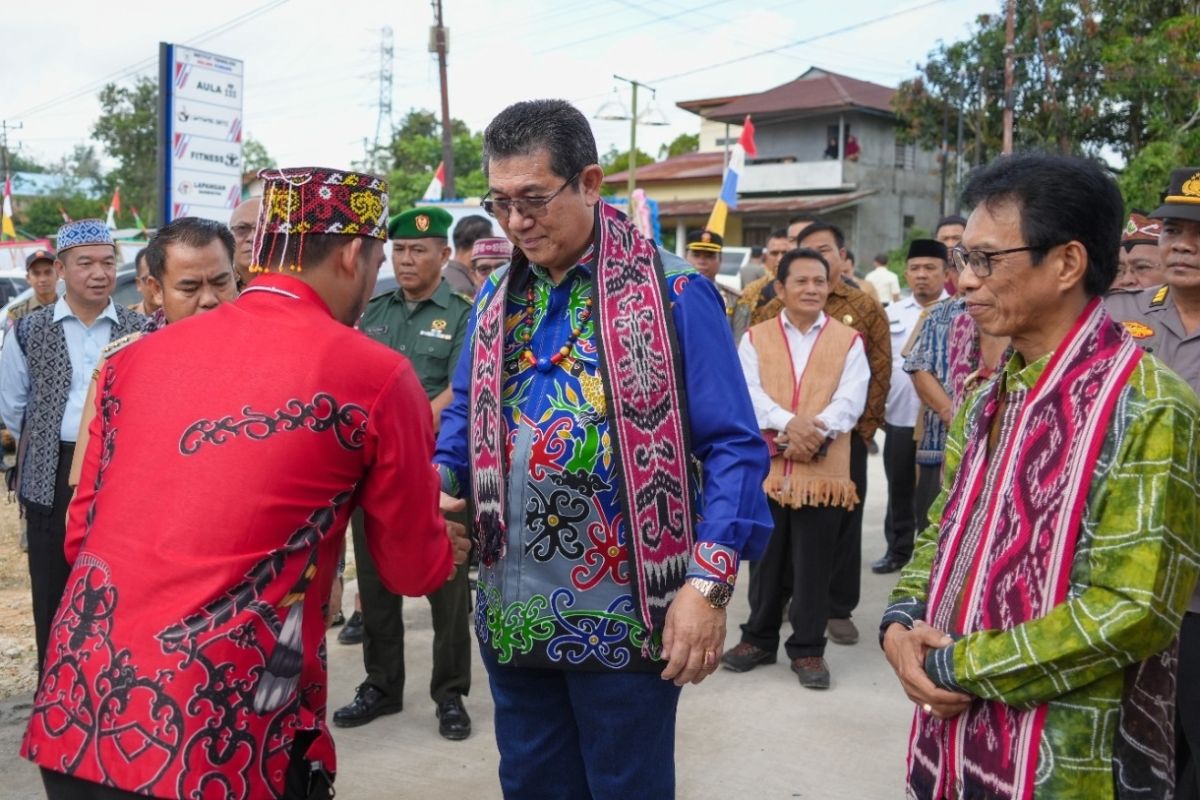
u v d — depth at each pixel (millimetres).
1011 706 1629
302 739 1850
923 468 5469
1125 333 1680
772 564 4418
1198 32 18141
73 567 1807
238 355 1797
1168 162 17328
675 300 2143
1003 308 1707
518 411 2182
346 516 1854
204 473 1705
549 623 2143
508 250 5133
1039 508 1630
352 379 1811
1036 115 20516
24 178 45188
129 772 1599
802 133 28703
